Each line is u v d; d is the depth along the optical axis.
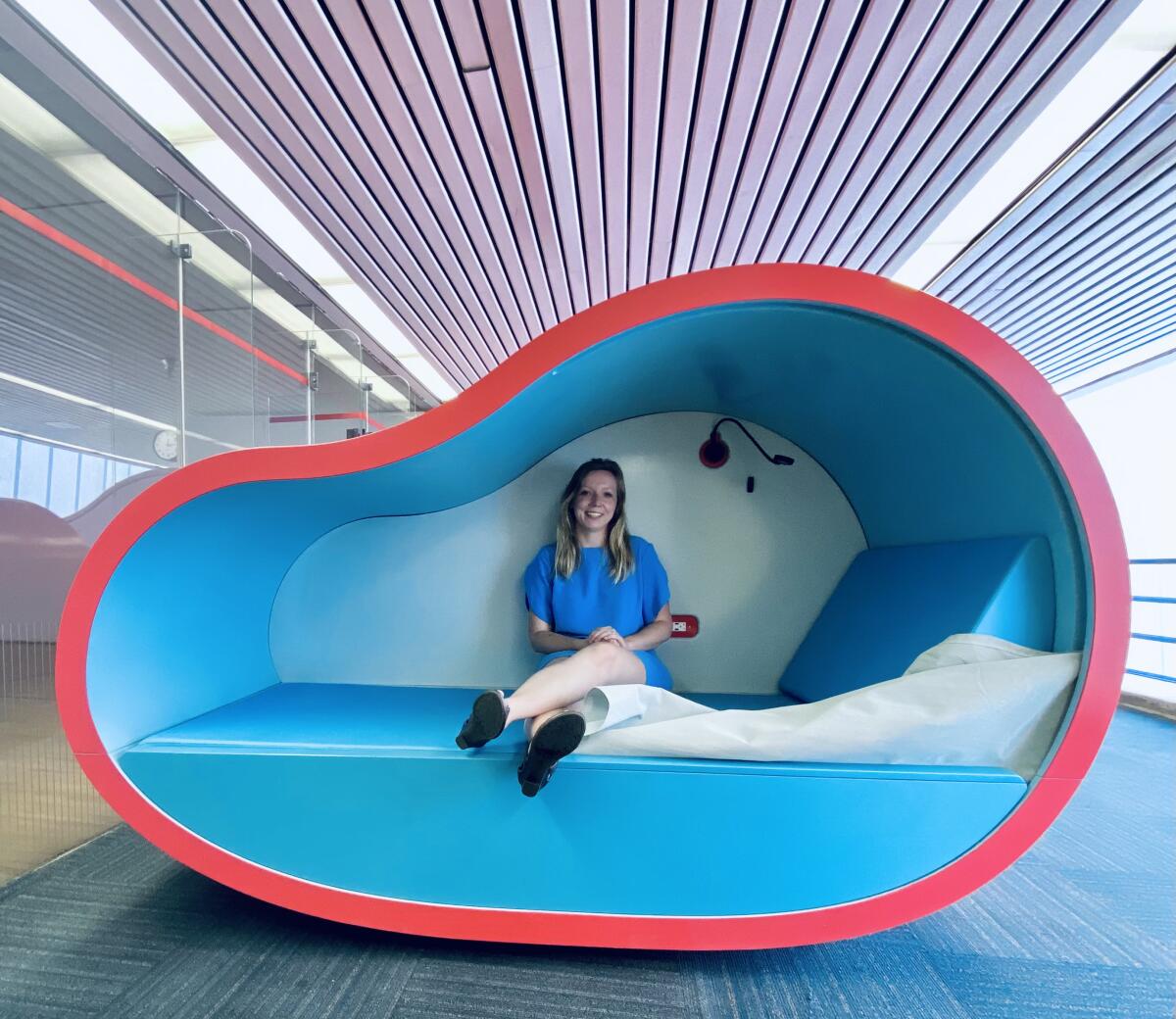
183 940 1.21
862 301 1.12
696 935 1.10
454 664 1.94
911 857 1.10
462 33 2.36
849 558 1.94
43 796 1.71
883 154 3.00
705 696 1.85
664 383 1.61
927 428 1.37
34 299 3.21
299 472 1.21
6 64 2.55
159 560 1.29
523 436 1.52
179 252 3.29
